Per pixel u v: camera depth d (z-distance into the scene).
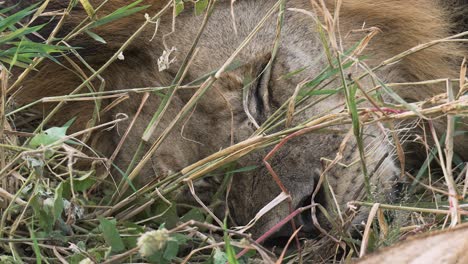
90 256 4.47
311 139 5.37
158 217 5.20
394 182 5.47
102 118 5.97
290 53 5.68
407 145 6.03
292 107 5.04
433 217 5.09
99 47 5.89
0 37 5.28
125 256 4.43
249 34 5.61
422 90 6.39
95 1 5.98
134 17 5.93
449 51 6.36
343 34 6.04
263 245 5.17
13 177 5.15
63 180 5.11
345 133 5.25
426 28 6.29
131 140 5.78
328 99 5.57
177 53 5.74
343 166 5.29
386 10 6.16
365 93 4.71
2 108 5.12
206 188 5.48
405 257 3.72
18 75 5.93
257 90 5.61
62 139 4.79
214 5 5.39
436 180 5.81
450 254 3.66
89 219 5.12
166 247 4.50
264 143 4.92
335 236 4.94
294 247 5.12
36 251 4.29
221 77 5.60
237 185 5.38
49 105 6.13
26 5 5.82
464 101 4.68
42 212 4.75
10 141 5.36
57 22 5.84
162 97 5.59
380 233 5.04
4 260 4.52
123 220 5.10
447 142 4.77
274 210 5.16
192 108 5.62
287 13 5.79
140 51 5.86
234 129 5.55
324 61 5.73
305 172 5.29
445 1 6.44
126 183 5.22
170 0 5.49
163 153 5.66
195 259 4.96
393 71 6.23
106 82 6.02
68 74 6.05
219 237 5.11
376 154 5.50
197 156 5.62
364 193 5.37
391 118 4.70
